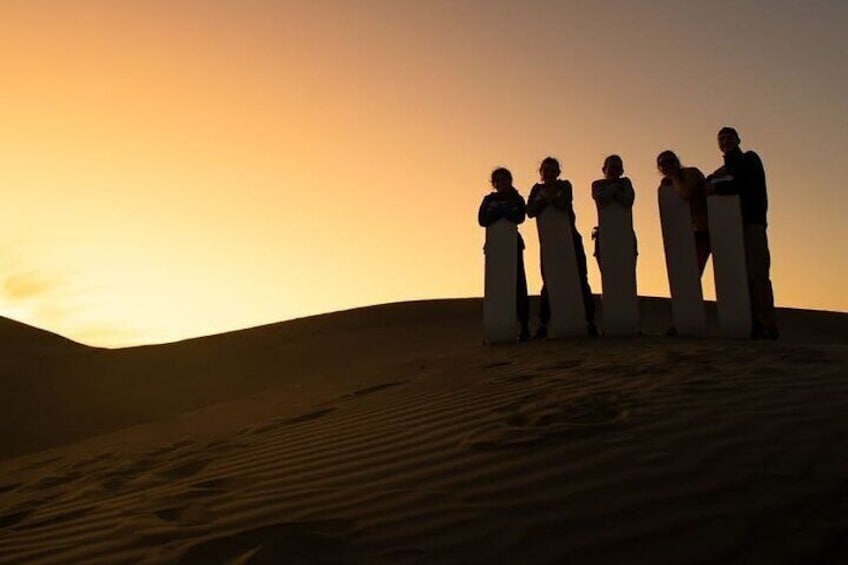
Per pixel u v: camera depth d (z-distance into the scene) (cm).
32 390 1750
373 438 634
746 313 993
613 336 1052
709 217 1017
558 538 386
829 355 756
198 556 411
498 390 738
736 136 1021
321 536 416
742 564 347
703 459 465
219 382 1744
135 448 930
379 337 2064
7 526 579
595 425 549
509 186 1146
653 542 372
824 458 451
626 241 1070
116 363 1970
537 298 2436
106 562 429
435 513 433
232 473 605
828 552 351
